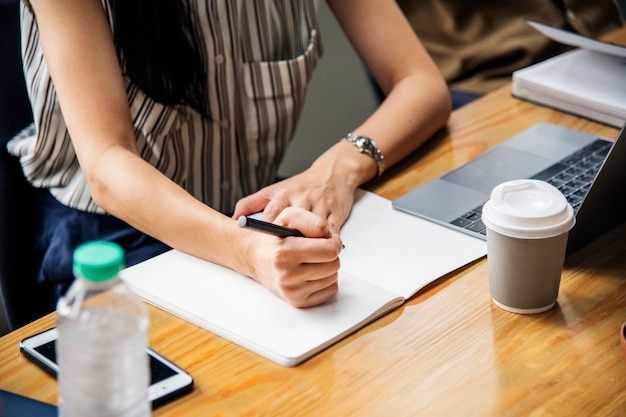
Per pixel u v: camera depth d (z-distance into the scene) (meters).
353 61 2.68
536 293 0.92
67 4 1.22
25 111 1.42
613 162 1.01
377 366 0.85
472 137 1.39
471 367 0.85
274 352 0.86
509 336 0.89
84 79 1.20
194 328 0.92
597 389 0.81
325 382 0.83
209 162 1.49
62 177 1.43
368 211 1.17
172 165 1.45
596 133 1.38
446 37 2.21
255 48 1.47
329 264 0.93
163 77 1.33
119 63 1.34
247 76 1.46
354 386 0.82
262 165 1.56
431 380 0.83
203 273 1.02
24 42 1.33
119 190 1.13
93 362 0.65
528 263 0.90
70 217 1.41
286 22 1.52
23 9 1.31
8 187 1.39
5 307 1.36
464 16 2.21
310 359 0.86
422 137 1.35
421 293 0.98
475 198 1.18
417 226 1.13
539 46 2.13
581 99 1.42
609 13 2.21
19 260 1.39
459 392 0.81
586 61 1.55
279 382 0.83
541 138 1.35
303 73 1.53
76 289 0.69
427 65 1.49
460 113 1.50
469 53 2.18
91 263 0.62
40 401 0.79
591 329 0.90
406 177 1.28
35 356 0.85
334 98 2.72
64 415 0.68
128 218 1.14
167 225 1.08
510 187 0.92
